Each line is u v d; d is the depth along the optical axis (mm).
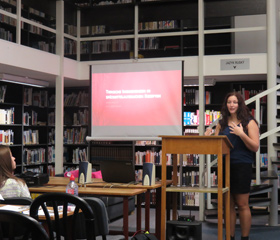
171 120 6645
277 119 7008
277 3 9016
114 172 4812
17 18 6758
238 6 7652
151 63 6785
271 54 7094
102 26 8453
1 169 3604
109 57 8672
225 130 4445
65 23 8102
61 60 7574
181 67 6645
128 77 6875
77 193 4039
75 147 9320
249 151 4418
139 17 8242
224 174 4453
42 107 9188
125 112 6859
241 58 7262
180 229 4062
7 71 7039
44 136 9281
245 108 4344
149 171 4605
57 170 7594
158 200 5102
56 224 2717
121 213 5781
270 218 6457
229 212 4129
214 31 7469
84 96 9086
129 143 8719
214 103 8594
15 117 8516
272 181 6445
